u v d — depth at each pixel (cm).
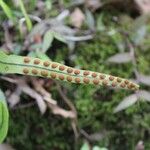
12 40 29
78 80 19
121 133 29
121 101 28
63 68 19
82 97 28
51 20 29
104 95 29
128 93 29
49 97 27
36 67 19
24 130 29
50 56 29
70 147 29
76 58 29
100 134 29
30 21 27
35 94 27
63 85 26
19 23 28
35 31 28
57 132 29
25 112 28
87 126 29
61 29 29
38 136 29
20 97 28
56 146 29
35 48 28
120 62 29
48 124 29
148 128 29
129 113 29
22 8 26
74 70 19
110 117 29
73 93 28
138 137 29
